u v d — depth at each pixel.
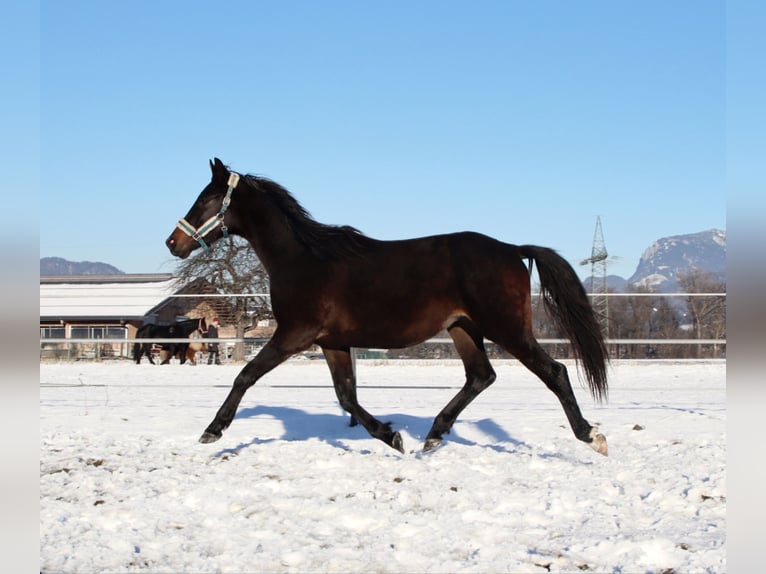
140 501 5.23
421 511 5.03
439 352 22.47
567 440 7.60
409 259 6.63
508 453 6.84
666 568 3.93
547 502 5.19
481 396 12.21
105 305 35.47
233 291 30.56
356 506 5.08
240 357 22.77
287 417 9.45
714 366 17.92
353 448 7.43
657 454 6.89
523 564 3.96
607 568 3.97
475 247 6.57
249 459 6.65
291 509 5.07
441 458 6.58
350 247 6.76
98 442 7.55
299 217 6.97
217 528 4.66
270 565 3.97
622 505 5.18
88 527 4.65
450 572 3.86
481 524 4.68
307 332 6.71
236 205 7.14
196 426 8.68
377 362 19.23
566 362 17.91
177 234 7.20
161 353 24.41
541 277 6.65
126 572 3.87
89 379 15.59
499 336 6.44
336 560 4.02
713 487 5.42
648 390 13.05
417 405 10.80
